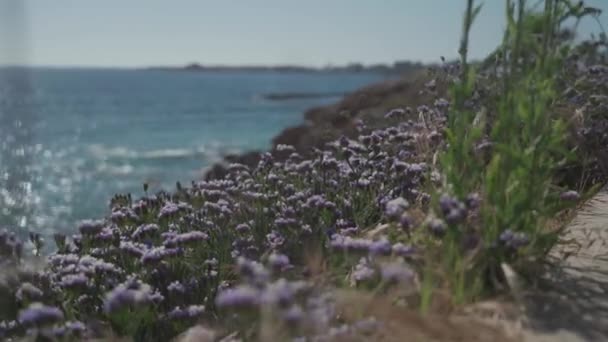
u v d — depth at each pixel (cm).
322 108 1533
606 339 232
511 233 272
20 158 1372
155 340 339
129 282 329
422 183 432
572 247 322
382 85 1312
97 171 2548
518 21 289
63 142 4050
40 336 292
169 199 543
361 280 276
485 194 286
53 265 400
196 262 403
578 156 468
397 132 581
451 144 291
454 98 299
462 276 260
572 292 269
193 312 340
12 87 14875
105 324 330
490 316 251
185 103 10581
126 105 9925
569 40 300
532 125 284
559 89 460
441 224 276
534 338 234
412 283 262
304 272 319
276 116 6328
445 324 234
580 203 386
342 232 392
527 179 282
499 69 324
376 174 476
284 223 402
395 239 321
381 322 235
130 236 448
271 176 517
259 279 226
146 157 3064
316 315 227
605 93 535
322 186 507
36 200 1612
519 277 272
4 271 362
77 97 13500
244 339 279
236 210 477
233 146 3366
